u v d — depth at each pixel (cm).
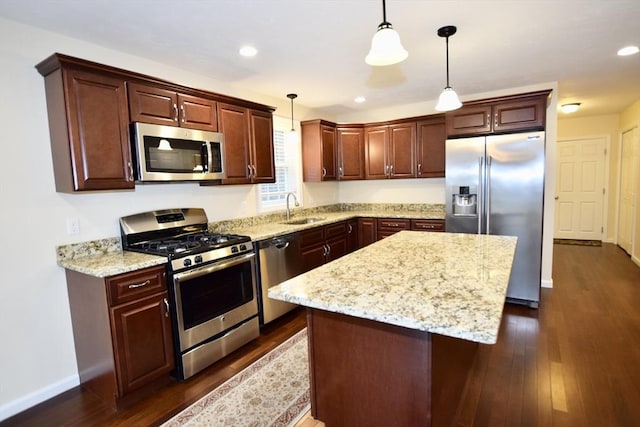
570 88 400
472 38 247
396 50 149
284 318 344
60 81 204
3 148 203
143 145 236
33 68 213
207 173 281
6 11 192
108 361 206
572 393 208
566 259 521
